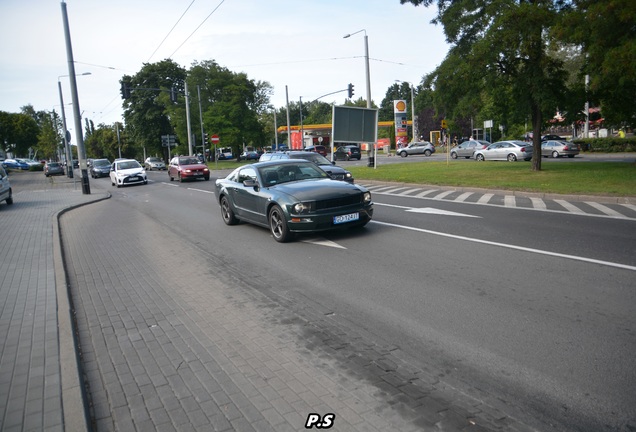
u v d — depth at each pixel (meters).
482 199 13.76
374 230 9.48
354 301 5.44
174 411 3.34
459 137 61.75
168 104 61.56
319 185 9.02
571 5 17.94
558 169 20.97
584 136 40.88
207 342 4.54
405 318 4.83
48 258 8.75
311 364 3.95
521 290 5.42
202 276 7.00
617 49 14.47
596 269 6.05
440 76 20.91
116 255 8.98
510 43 17.98
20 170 69.75
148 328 5.01
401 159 42.62
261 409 3.29
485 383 3.50
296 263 7.34
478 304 5.07
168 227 12.00
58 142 72.50
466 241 8.06
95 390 3.71
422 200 14.18
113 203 19.78
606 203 12.00
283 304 5.52
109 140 99.69
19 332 4.91
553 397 3.26
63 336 4.70
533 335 4.24
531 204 12.33
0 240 10.98
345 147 50.06
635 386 3.34
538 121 20.62
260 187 9.61
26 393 3.61
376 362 3.93
